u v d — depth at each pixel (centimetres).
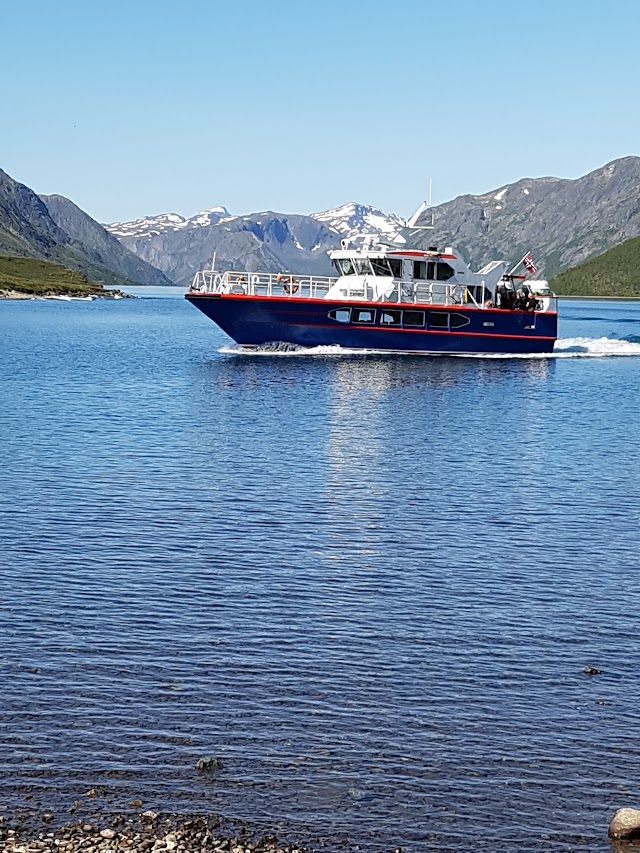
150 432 5844
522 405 7512
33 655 2409
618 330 19688
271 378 8812
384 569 3145
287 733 2053
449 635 2594
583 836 1730
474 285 10325
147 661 2391
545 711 2177
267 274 10100
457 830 1738
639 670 2398
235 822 1736
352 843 1691
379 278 9975
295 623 2658
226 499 4072
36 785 1831
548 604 2842
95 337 15288
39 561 3158
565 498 4209
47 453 5059
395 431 6069
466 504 4075
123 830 1692
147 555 3247
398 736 2052
